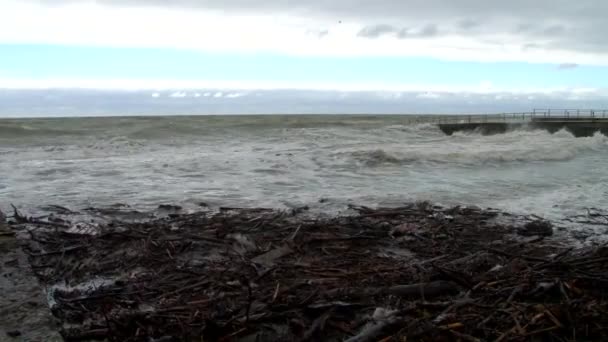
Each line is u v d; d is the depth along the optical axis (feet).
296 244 22.09
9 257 19.34
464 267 18.95
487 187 40.45
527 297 15.37
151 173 45.11
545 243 24.14
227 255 20.98
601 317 13.48
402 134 96.78
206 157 55.21
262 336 12.73
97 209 30.53
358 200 34.42
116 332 12.98
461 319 13.21
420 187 39.99
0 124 92.63
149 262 20.03
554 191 39.09
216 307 14.49
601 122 107.34
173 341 12.41
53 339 12.28
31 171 45.44
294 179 42.78
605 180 44.62
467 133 106.73
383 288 15.85
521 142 78.48
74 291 16.56
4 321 13.14
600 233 26.61
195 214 29.09
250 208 31.19
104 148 65.36
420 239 24.04
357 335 12.27
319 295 15.19
